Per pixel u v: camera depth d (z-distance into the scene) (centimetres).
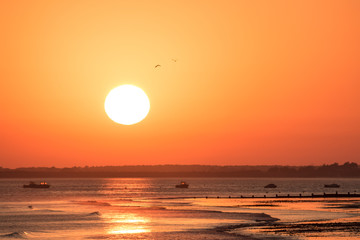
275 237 18112
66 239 18475
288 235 18538
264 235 18662
